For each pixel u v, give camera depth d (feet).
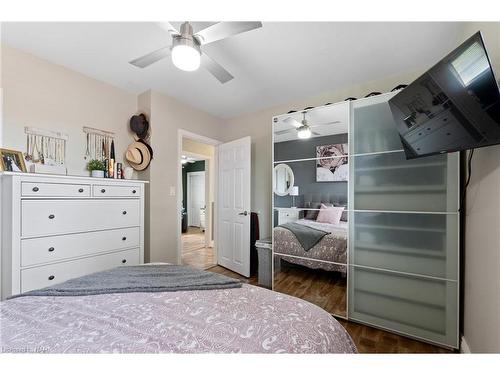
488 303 4.10
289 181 8.43
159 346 2.41
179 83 8.58
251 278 10.45
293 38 5.93
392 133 6.40
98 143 8.31
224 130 12.77
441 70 3.87
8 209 5.44
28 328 2.69
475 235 4.75
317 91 9.20
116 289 3.76
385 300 6.45
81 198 6.53
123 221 7.52
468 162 5.00
